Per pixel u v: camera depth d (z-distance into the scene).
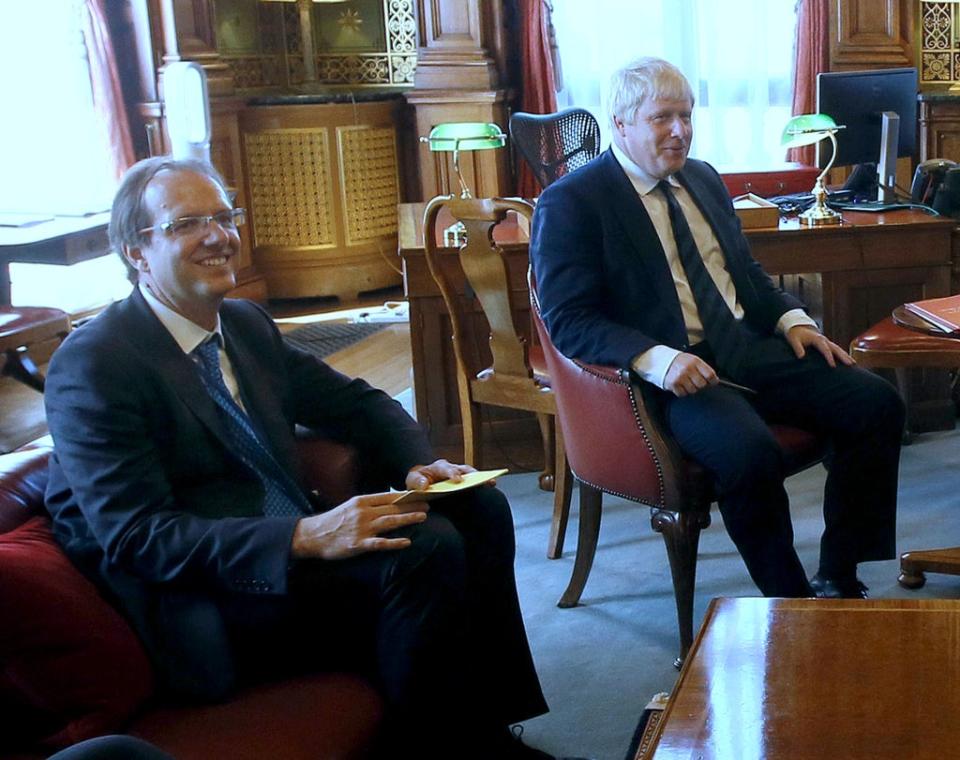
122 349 1.96
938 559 2.97
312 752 1.66
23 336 4.32
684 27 6.73
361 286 6.95
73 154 6.11
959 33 6.57
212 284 2.04
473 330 3.99
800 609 1.80
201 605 1.84
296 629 1.95
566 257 2.72
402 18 7.19
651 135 2.72
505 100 6.73
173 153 6.00
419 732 1.95
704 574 3.19
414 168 7.10
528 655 2.20
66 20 6.01
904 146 4.30
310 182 6.75
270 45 7.23
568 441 2.85
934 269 3.94
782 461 2.56
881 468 2.73
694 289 2.81
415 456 2.23
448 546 1.94
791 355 2.82
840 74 4.13
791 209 4.18
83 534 1.89
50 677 1.64
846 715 1.49
